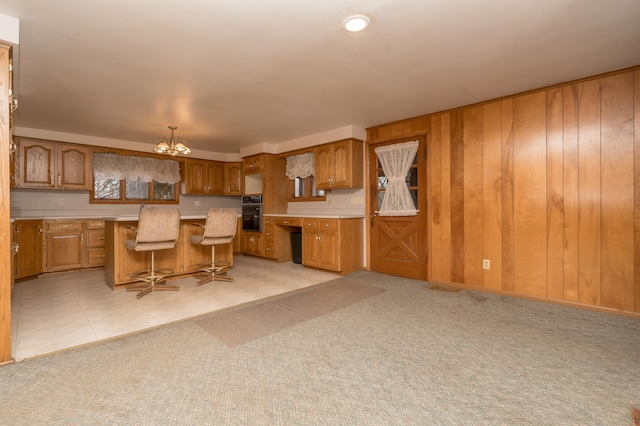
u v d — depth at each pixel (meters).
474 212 3.65
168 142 5.30
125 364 1.92
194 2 1.80
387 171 4.43
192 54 2.43
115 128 4.57
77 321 2.63
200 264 4.27
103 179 5.43
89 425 1.39
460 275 3.77
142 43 2.26
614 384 1.71
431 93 3.31
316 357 2.02
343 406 1.53
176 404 1.54
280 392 1.64
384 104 3.64
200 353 2.07
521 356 2.03
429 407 1.52
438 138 3.93
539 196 3.22
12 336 2.32
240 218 6.35
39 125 4.36
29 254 4.11
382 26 2.07
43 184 4.58
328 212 5.38
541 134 3.20
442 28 2.10
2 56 1.92
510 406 1.53
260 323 2.60
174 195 6.28
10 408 1.50
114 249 3.58
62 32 2.10
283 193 6.02
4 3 1.79
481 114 3.58
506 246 3.43
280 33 2.14
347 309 2.96
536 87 3.18
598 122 2.90
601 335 2.36
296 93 3.27
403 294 3.47
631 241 2.77
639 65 2.69
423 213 4.12
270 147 5.78
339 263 4.40
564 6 1.87
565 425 1.39
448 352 2.09
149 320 2.66
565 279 3.08
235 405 1.53
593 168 2.93
